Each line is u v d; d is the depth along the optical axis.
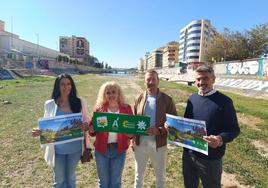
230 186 5.60
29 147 8.09
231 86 34.62
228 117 3.37
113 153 4.27
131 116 4.06
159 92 4.32
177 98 21.83
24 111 14.42
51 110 4.20
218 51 62.81
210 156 3.47
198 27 114.00
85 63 162.62
